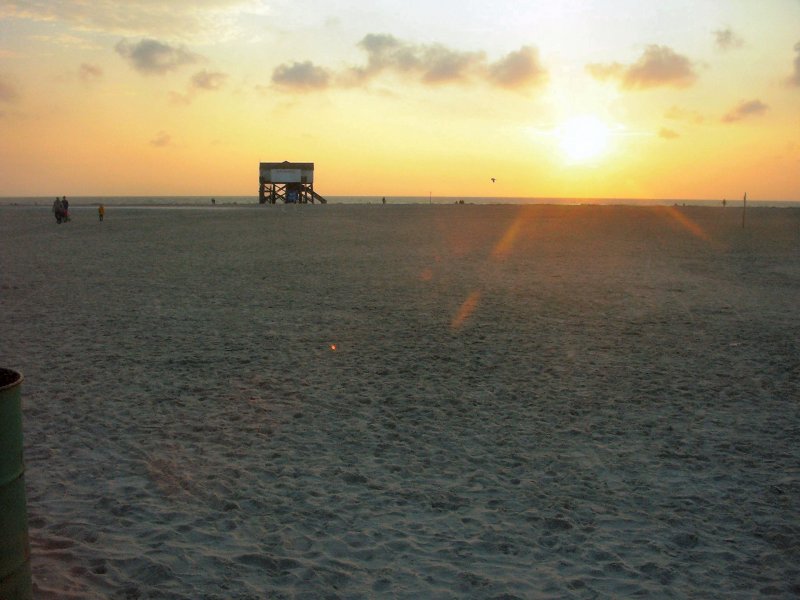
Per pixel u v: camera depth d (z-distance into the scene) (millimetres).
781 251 30531
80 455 6391
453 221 50594
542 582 4363
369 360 10523
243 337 12047
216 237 34844
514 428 7473
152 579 4266
